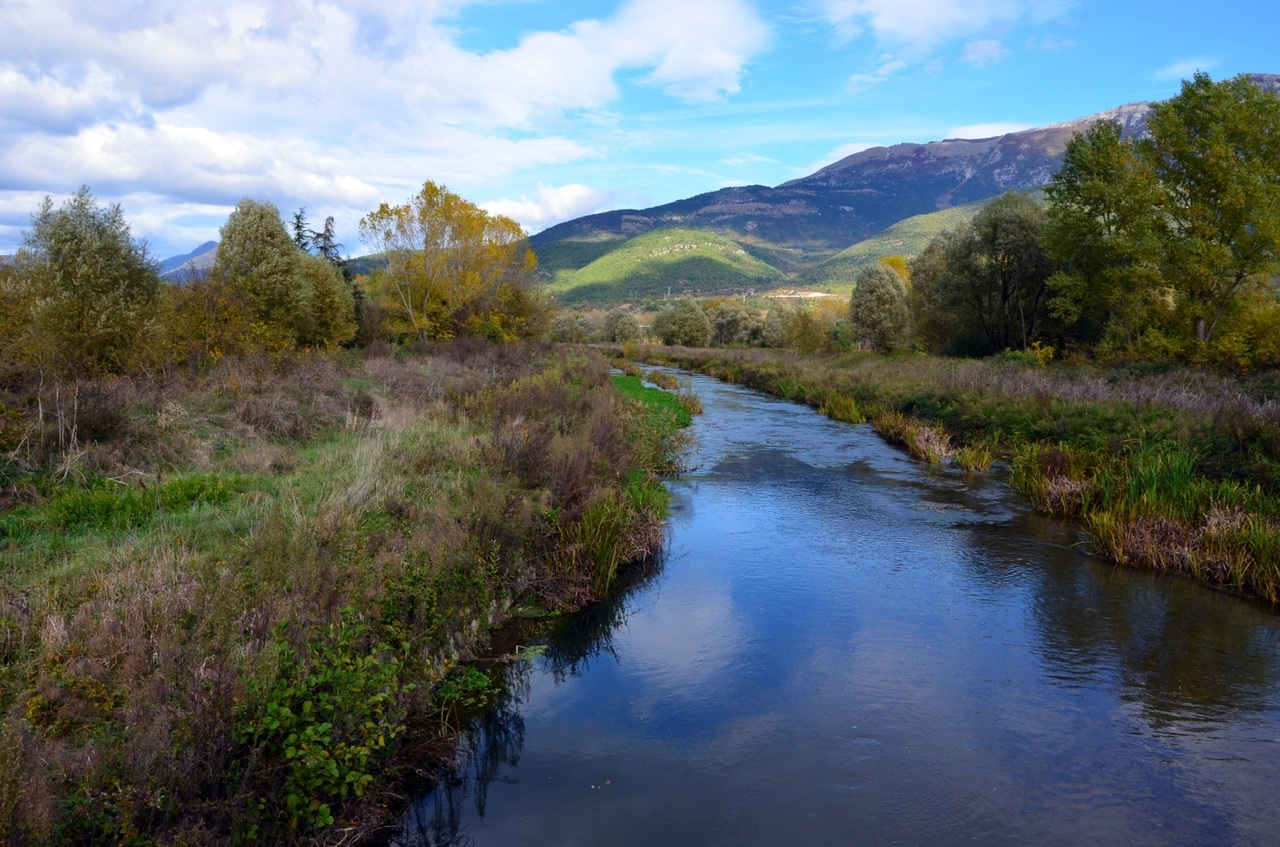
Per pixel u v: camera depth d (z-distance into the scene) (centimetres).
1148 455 1215
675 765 520
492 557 763
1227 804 471
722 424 2258
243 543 659
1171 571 934
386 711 506
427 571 659
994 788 489
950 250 3778
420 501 886
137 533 700
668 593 862
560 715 591
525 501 849
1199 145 2459
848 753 533
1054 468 1320
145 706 387
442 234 3559
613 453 1211
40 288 1315
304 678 454
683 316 8081
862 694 621
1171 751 533
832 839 439
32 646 487
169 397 1195
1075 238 2850
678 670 670
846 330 5362
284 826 403
